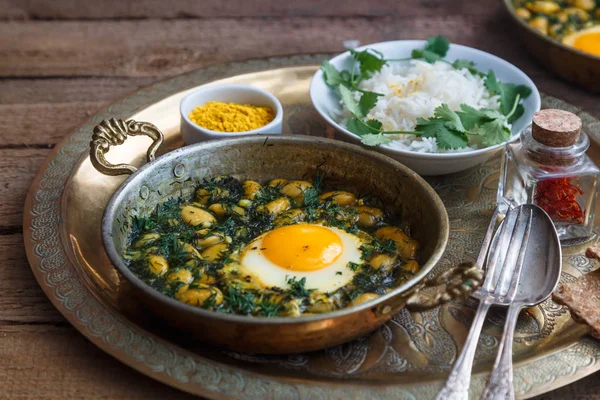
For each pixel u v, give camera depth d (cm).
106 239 47
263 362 46
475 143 60
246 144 56
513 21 73
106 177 58
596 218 57
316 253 50
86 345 48
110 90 70
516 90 63
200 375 45
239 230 53
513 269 50
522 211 54
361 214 54
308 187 55
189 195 56
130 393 46
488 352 47
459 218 57
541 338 48
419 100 61
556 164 54
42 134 65
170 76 71
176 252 50
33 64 73
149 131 54
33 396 46
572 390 47
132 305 49
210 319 44
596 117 64
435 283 45
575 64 68
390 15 82
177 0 84
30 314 50
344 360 46
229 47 77
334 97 65
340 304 48
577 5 82
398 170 53
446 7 83
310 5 83
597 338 47
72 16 81
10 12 81
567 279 52
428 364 46
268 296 48
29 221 54
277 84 69
